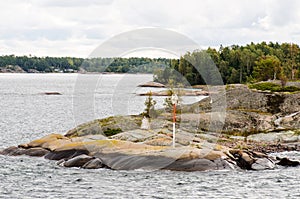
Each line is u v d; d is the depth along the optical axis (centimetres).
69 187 2303
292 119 4156
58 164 2736
